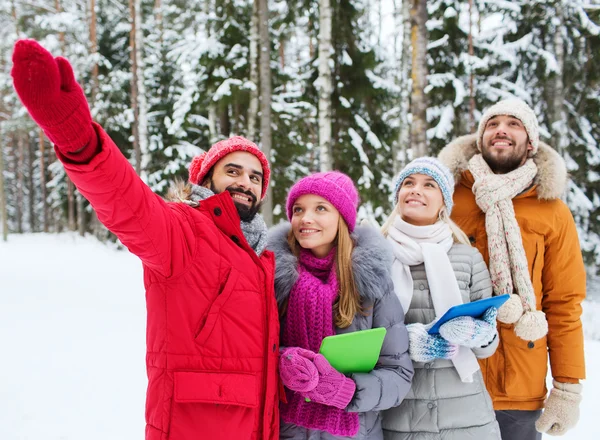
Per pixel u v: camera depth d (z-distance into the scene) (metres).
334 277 1.91
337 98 10.18
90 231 22.84
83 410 3.72
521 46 11.48
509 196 2.38
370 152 10.70
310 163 14.84
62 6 18.41
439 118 11.00
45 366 4.74
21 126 20.97
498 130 2.48
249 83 10.06
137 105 14.48
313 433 1.78
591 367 5.02
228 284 1.55
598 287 11.89
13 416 3.58
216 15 11.48
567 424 2.27
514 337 2.33
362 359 1.70
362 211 10.41
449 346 1.87
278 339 1.74
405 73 9.10
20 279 10.66
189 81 12.02
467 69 10.58
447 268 2.06
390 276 1.94
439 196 2.25
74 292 9.18
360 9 9.98
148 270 1.58
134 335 6.00
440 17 11.09
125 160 1.26
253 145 1.93
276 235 2.07
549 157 2.45
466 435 1.94
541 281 2.46
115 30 18.41
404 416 1.97
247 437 1.51
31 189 35.47
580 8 11.41
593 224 12.08
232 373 1.51
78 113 1.09
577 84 12.31
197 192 1.79
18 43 0.99
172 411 1.47
